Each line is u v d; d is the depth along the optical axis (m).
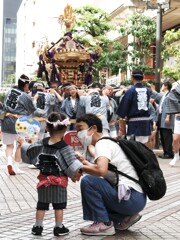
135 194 5.28
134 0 24.31
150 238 5.29
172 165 12.41
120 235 5.42
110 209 5.43
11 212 6.65
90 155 5.59
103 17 28.03
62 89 12.16
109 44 27.23
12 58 160.62
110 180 5.30
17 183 9.33
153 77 21.92
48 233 5.44
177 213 6.63
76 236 5.34
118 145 5.36
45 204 5.35
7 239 5.14
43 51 19.69
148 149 5.46
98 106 11.38
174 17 23.69
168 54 17.06
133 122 11.68
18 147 10.54
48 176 5.26
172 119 14.09
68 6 20.81
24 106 10.30
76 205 7.18
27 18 73.38
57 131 5.22
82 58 19.34
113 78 26.02
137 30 20.05
